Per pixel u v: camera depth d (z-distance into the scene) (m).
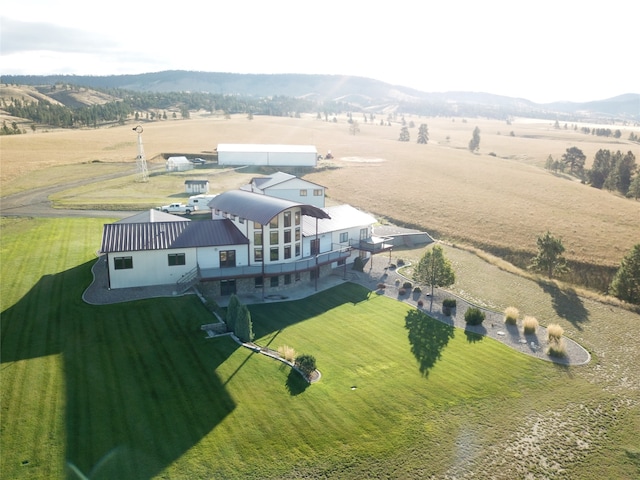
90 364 32.53
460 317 47.47
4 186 92.38
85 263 52.19
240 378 32.12
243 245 49.16
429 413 30.67
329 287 53.38
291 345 38.59
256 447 26.02
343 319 44.84
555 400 33.72
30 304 41.50
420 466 25.97
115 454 24.59
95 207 79.19
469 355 39.41
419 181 118.50
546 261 61.59
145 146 155.25
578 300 54.00
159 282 46.94
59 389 29.50
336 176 122.44
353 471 25.12
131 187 99.12
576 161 152.12
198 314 40.56
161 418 27.59
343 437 27.48
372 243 59.97
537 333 44.97
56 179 103.12
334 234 58.72
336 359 36.78
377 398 31.70
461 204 96.94
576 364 39.38
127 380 30.95
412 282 56.47
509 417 31.19
